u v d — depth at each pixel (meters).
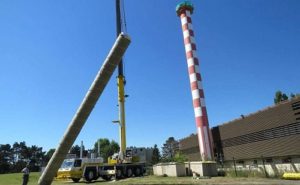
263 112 33.38
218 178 27.30
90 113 17.91
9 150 111.88
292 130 29.19
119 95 36.28
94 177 34.12
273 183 20.81
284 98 61.19
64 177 33.19
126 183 25.61
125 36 17.56
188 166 33.91
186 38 49.09
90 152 40.97
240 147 37.41
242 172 30.11
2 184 30.84
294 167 29.20
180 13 50.97
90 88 17.69
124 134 36.16
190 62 47.78
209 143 43.59
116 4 36.34
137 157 38.34
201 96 45.97
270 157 32.03
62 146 17.69
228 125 40.19
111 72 17.80
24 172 23.84
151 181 26.11
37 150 116.12
